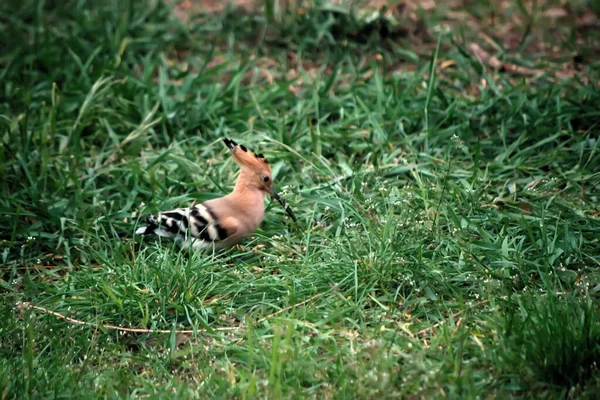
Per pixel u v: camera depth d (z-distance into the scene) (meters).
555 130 13.20
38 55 15.80
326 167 12.57
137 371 8.95
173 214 10.86
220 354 9.02
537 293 9.24
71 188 12.47
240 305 9.96
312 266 10.22
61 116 14.25
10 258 11.24
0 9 17.81
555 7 18.11
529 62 15.66
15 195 12.16
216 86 14.63
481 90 14.31
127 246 11.09
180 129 14.02
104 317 9.77
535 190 11.91
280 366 8.09
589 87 14.12
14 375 8.48
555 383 8.12
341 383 8.12
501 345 8.45
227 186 12.39
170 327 9.61
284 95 14.73
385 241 10.34
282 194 11.62
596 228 10.74
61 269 10.88
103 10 17.44
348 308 9.35
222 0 18.77
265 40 16.83
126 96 14.58
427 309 9.48
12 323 9.38
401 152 13.16
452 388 7.96
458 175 12.23
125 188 12.36
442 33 16.44
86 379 8.58
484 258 10.25
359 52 16.41
